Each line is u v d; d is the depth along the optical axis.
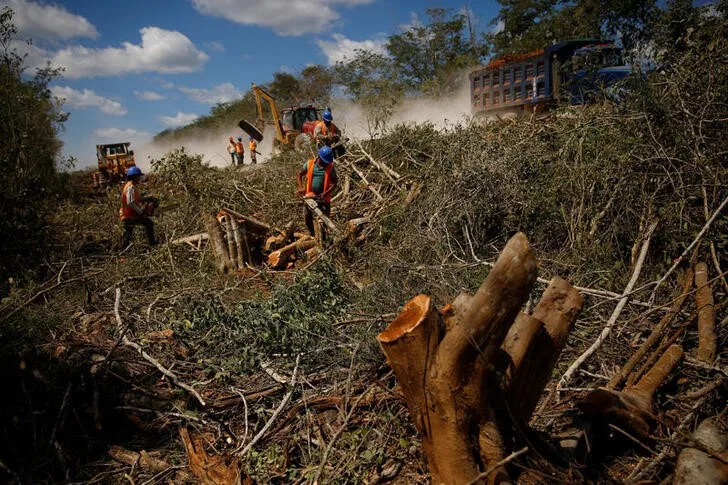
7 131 8.66
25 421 3.34
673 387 3.11
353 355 3.53
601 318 3.92
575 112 6.52
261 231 7.43
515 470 2.16
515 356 2.11
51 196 11.05
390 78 25.47
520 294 1.91
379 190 8.61
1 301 5.36
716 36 4.72
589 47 10.80
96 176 18.23
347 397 3.21
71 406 3.47
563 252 5.06
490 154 6.52
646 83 4.84
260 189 10.21
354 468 2.86
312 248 7.09
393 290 4.60
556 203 5.53
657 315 3.78
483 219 5.84
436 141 8.56
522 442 2.22
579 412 2.96
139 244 8.18
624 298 3.62
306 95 37.22
